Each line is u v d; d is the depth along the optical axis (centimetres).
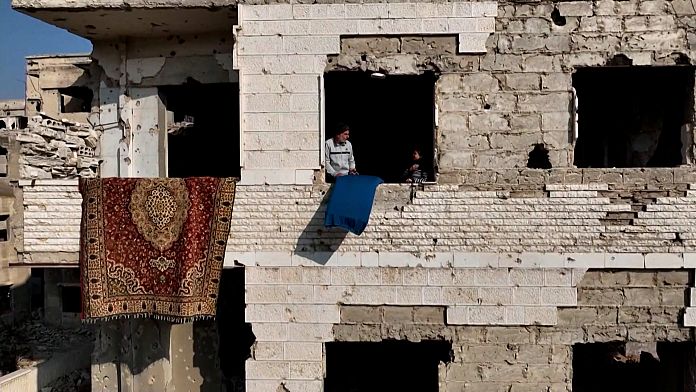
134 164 852
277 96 700
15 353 1337
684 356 728
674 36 675
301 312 707
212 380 851
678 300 683
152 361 834
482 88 693
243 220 709
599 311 686
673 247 675
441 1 687
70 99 2050
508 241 689
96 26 775
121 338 847
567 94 687
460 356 699
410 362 1109
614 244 679
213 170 1234
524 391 693
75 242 746
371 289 700
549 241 685
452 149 697
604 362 1027
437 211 695
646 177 677
